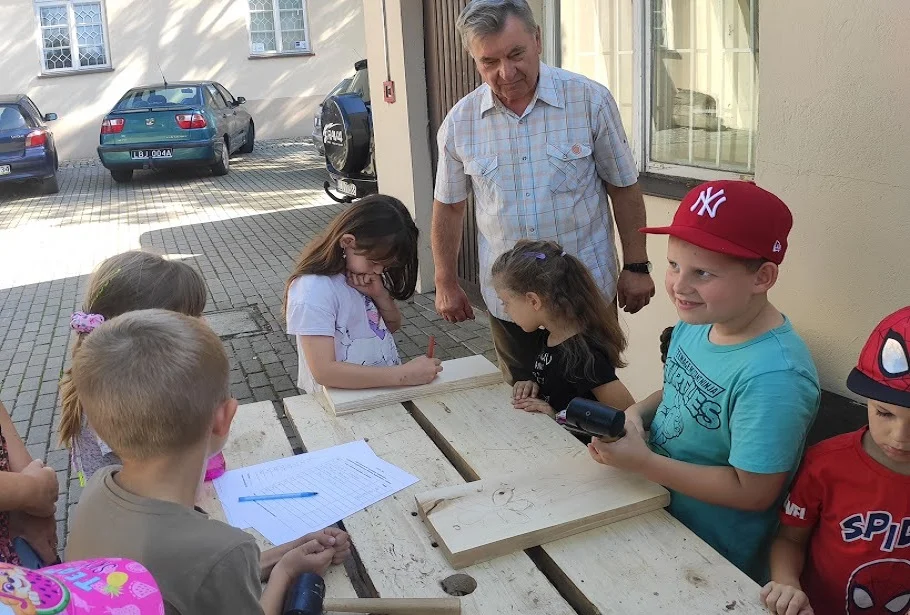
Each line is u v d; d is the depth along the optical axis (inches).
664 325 129.3
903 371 52.5
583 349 89.0
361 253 91.9
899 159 80.5
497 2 93.2
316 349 86.7
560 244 102.3
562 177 100.7
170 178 512.7
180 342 48.9
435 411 80.0
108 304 71.6
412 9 206.2
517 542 56.8
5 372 194.9
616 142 101.5
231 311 231.5
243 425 80.5
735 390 60.6
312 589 51.4
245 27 647.1
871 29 81.1
